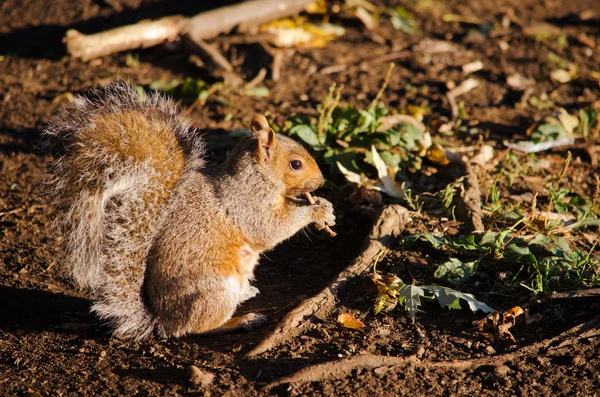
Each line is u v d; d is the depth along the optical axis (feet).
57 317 32.24
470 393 25.66
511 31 64.34
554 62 58.90
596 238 35.47
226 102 51.21
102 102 31.40
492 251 32.78
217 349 28.96
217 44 59.93
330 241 37.96
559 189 40.81
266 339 28.63
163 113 31.42
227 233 30.63
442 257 33.86
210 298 29.55
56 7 65.82
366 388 25.71
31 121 49.65
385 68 57.57
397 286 30.91
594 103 50.72
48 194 31.01
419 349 27.91
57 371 27.55
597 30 65.51
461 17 67.97
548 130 45.98
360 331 29.27
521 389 25.85
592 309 29.94
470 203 36.83
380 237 34.60
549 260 32.01
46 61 57.88
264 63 57.62
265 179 31.60
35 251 37.19
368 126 42.27
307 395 25.35
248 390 25.73
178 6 64.49
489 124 49.24
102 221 29.32
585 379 26.32
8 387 26.50
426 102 51.96
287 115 49.42
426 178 41.60
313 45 61.36
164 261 29.45
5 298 33.27
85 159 29.35
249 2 60.85
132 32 57.47
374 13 67.82
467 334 29.07
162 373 27.22
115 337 30.27
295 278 35.27
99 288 29.71
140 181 29.58
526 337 28.86
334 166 40.47
